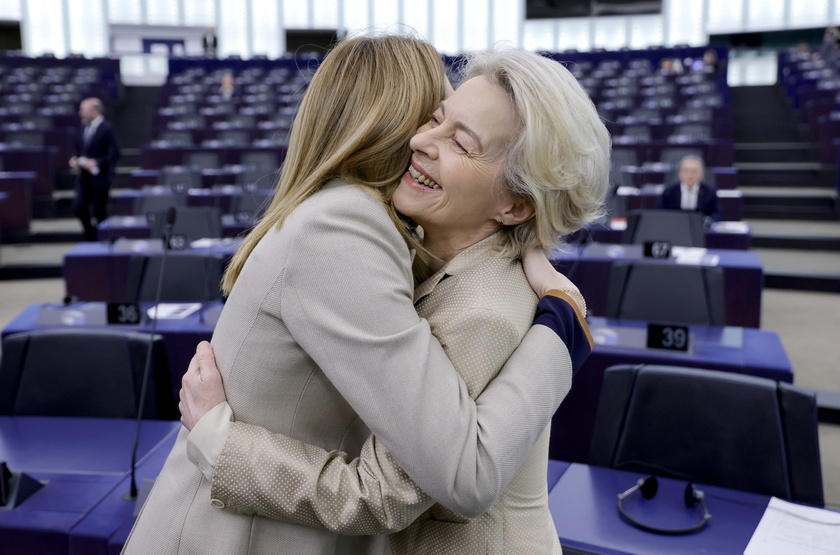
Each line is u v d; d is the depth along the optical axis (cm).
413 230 92
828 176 845
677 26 1658
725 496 147
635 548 128
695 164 531
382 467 79
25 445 177
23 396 204
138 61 1700
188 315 300
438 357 77
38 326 292
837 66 1090
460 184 82
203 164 810
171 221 187
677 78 1115
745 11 1617
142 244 465
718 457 160
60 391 203
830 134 848
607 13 1642
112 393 202
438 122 86
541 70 82
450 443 73
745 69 1642
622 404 170
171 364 279
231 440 79
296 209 81
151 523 87
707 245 507
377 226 80
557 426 266
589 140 82
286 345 80
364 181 85
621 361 254
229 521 82
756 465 157
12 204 716
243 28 1734
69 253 464
